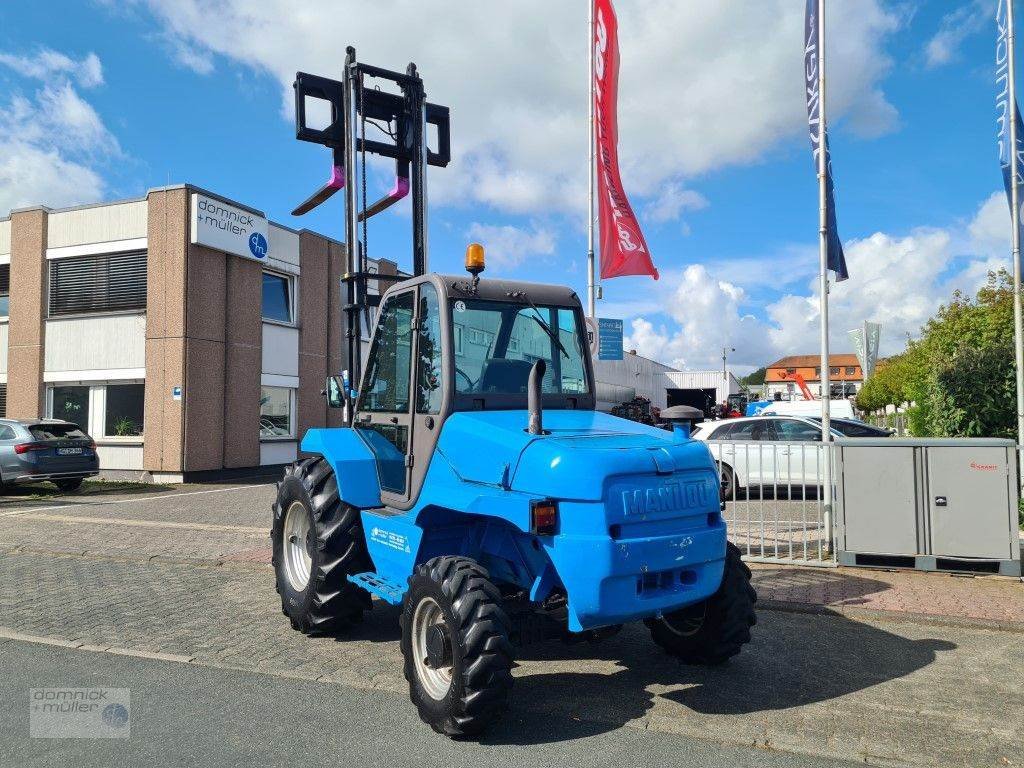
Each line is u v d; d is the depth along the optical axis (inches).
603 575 134.2
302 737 142.9
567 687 169.8
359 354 236.5
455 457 160.2
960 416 405.1
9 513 465.4
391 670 182.1
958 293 682.8
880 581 265.4
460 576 143.5
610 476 137.4
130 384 703.7
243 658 190.9
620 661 187.9
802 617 229.1
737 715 153.6
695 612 180.7
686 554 145.4
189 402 660.1
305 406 813.9
